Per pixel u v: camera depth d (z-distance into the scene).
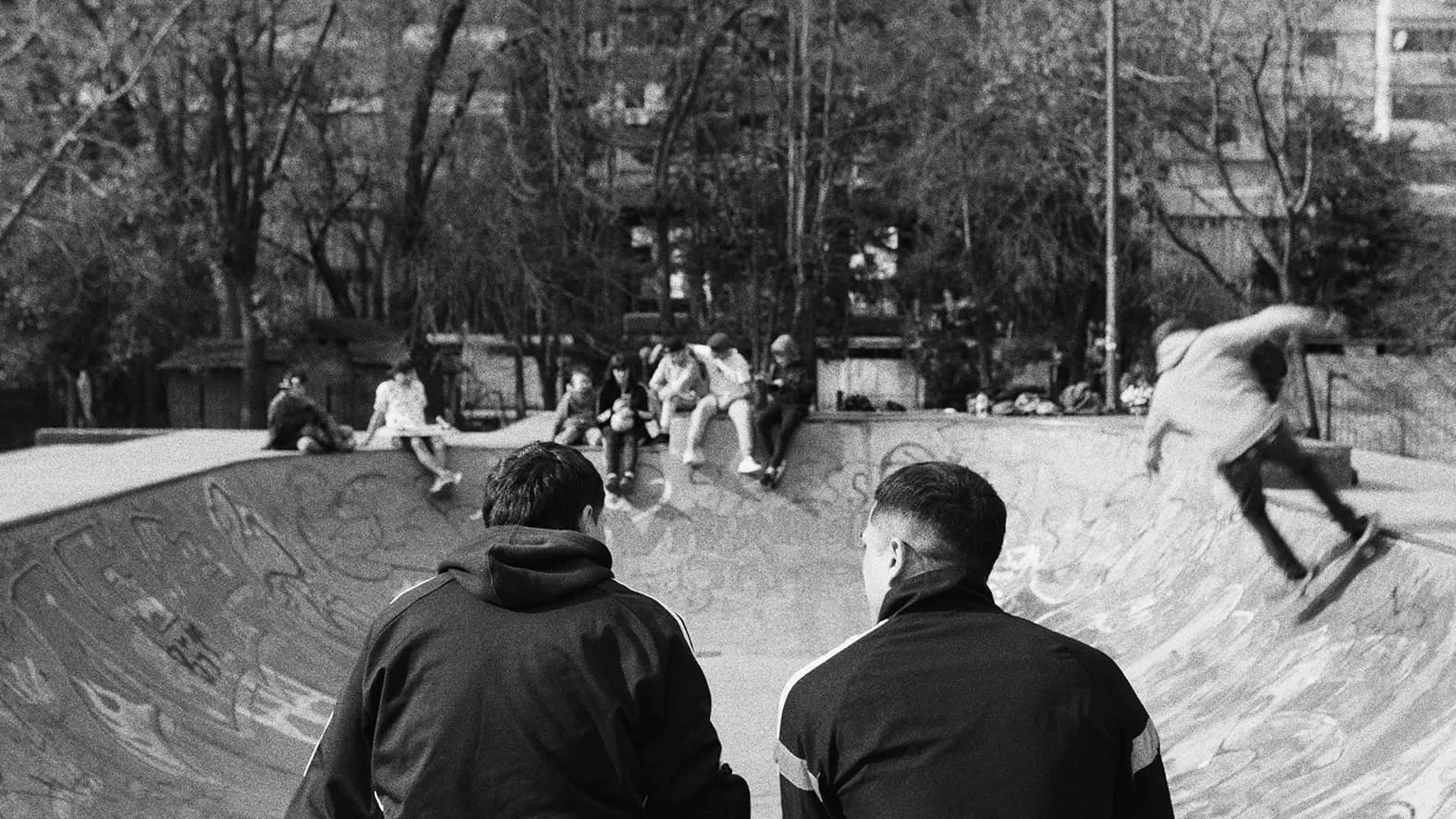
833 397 40.22
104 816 5.16
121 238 23.73
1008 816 2.14
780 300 29.30
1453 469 11.57
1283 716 5.98
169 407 29.70
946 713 2.21
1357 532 6.72
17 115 21.39
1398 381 21.94
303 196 29.20
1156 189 26.06
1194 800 5.53
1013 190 29.44
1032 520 11.84
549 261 26.61
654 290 39.91
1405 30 42.81
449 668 2.41
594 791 2.38
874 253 35.53
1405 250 31.69
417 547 11.73
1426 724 5.00
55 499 8.85
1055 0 23.80
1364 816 4.50
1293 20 22.23
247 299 25.44
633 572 11.86
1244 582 7.83
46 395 34.12
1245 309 25.39
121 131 25.44
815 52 28.30
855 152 29.97
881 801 2.18
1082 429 12.00
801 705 2.31
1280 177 23.20
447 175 26.56
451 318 28.27
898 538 2.45
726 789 2.46
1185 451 10.09
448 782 2.35
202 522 9.44
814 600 11.42
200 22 21.41
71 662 6.38
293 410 12.57
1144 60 23.66
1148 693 7.39
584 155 28.16
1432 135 41.78
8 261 23.56
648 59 29.61
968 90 27.72
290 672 8.45
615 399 12.43
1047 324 33.66
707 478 12.59
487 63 25.59
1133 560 10.00
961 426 12.70
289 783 6.48
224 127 24.23
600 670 2.41
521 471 2.70
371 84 27.09
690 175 31.38
